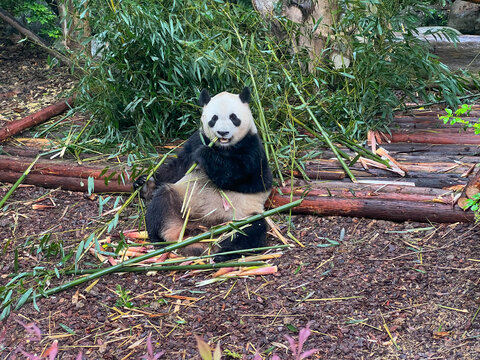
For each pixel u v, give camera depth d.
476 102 6.98
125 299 4.02
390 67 6.21
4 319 3.91
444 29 6.28
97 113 6.23
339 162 5.64
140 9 5.55
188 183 4.72
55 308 4.00
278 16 6.39
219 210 4.69
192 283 4.24
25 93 7.47
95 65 6.28
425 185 5.18
